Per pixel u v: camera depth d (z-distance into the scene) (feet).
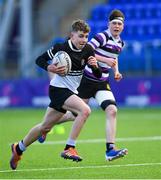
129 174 79.61
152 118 183.52
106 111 92.89
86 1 276.21
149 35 252.83
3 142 127.24
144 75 230.68
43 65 83.97
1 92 229.25
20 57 239.71
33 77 234.38
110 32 97.45
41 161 96.02
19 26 269.44
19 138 135.13
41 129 85.05
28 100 227.20
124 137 133.49
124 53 246.27
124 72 240.53
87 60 84.48
